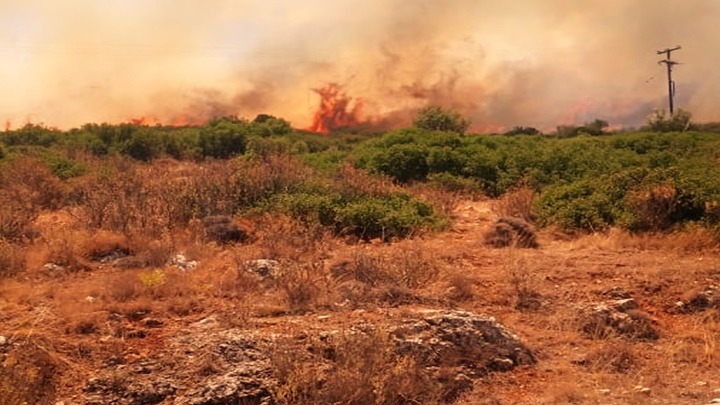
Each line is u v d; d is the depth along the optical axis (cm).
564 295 690
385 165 1708
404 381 479
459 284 683
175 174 1436
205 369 478
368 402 460
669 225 976
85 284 678
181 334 541
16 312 583
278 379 468
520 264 752
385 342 495
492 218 1212
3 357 471
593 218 1024
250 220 1010
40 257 762
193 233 894
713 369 560
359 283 655
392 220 1009
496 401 492
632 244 920
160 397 455
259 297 636
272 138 2950
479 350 539
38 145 2938
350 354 479
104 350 511
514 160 1664
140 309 596
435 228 1051
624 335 612
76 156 2159
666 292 706
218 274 710
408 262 712
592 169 1566
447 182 1570
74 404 449
